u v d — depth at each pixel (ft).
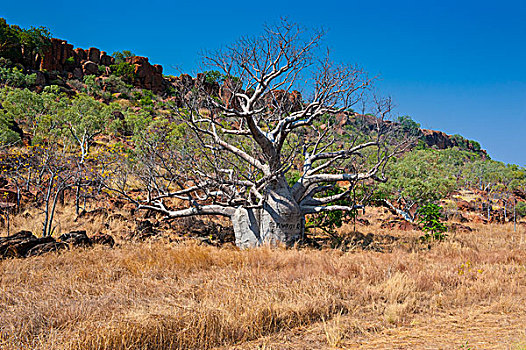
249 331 17.48
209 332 16.80
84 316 17.28
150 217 52.70
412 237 55.72
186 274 27.48
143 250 33.83
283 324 18.76
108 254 32.12
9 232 40.24
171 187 66.08
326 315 20.52
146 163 47.73
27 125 121.49
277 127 46.93
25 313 17.34
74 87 243.60
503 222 95.20
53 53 261.44
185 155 46.93
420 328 19.45
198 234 49.52
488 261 36.55
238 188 54.95
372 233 58.90
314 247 45.32
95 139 103.45
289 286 23.52
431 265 33.32
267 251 35.76
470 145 532.73
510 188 152.56
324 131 53.16
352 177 47.11
